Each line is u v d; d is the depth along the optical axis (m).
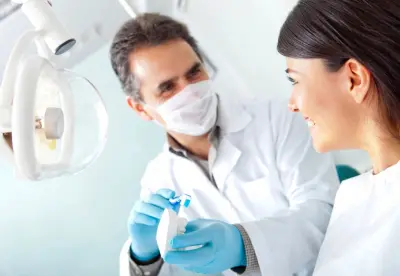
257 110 1.41
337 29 0.66
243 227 0.98
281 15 1.51
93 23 1.29
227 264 0.91
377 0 0.64
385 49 0.64
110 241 1.70
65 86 0.75
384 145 0.72
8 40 1.02
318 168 1.22
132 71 1.23
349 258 0.74
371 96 0.68
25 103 0.64
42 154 0.73
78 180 1.68
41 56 0.73
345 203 0.84
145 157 1.76
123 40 1.23
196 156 1.38
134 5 1.37
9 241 1.59
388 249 0.68
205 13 1.54
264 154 1.31
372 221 0.74
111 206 1.71
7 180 1.55
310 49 0.69
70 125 0.75
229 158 1.30
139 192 1.73
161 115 1.25
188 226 0.91
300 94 0.74
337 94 0.70
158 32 1.20
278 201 1.26
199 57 1.30
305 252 1.01
